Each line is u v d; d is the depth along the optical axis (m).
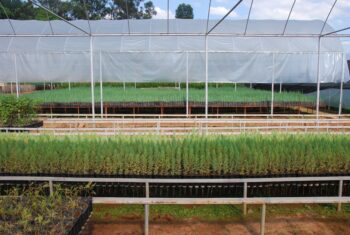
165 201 3.94
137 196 4.86
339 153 4.82
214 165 4.70
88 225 4.43
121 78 14.45
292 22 15.88
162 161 4.74
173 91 15.23
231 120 9.41
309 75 14.85
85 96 13.64
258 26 15.69
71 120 9.74
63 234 3.06
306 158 4.79
